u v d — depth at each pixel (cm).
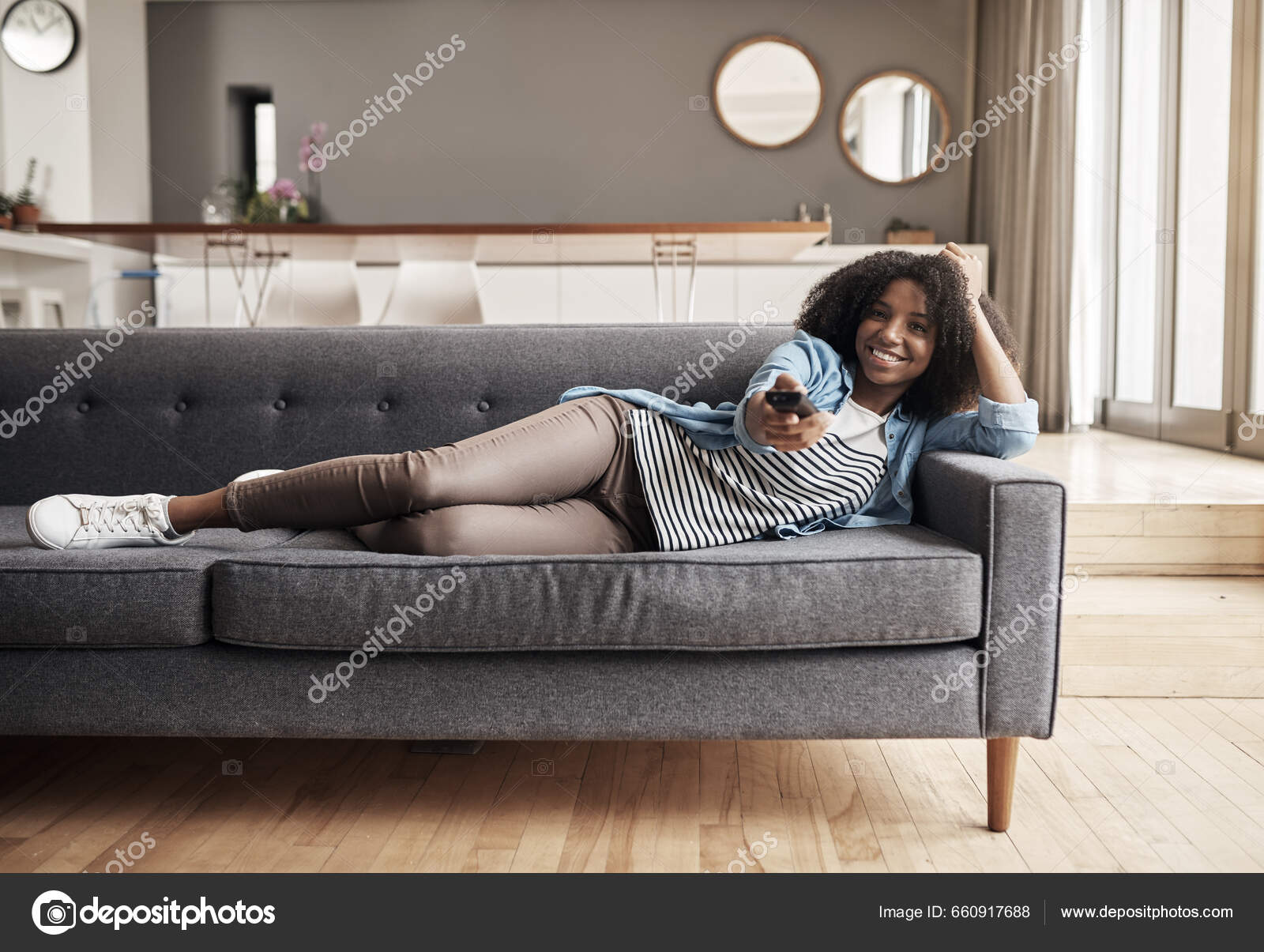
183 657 141
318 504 149
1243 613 198
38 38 559
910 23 596
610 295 553
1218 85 354
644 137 610
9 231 442
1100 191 464
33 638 140
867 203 606
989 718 139
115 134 591
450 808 151
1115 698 200
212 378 203
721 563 137
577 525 159
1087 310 441
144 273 407
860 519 168
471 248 421
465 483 150
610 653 139
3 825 144
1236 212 342
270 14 606
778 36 600
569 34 607
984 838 141
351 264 449
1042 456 345
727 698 138
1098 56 457
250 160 617
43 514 151
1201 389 371
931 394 171
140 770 166
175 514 155
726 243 422
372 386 202
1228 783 158
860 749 176
